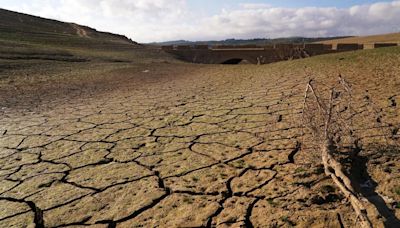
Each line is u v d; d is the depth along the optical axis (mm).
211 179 3891
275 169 3973
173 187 3779
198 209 3264
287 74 13367
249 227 2893
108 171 4430
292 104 7418
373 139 4523
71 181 4199
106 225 3150
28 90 13891
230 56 43281
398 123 5141
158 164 4523
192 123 6664
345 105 6535
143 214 3275
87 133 6523
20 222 3330
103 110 8969
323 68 13125
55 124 7543
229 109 7668
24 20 71688
